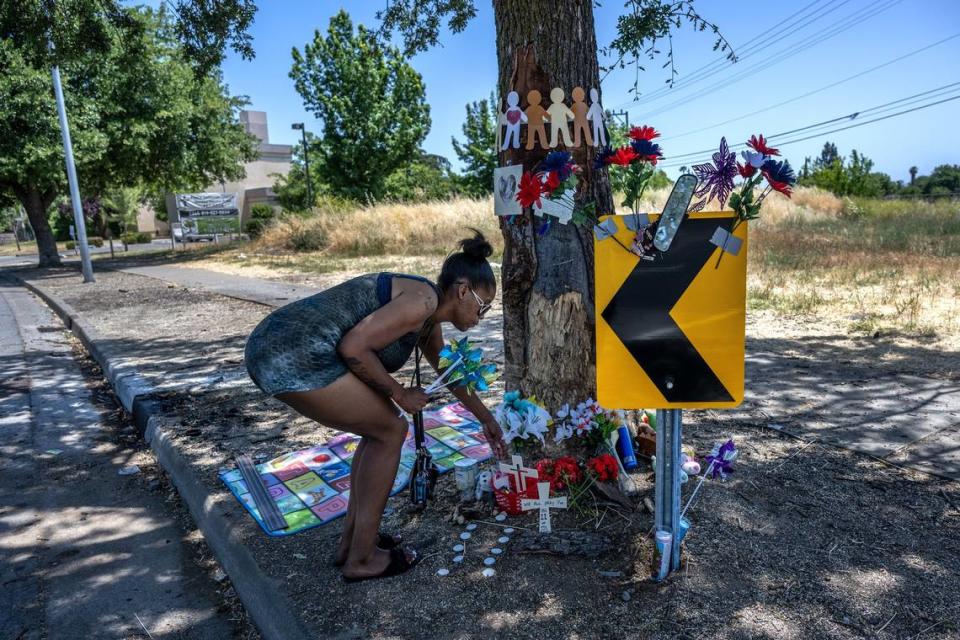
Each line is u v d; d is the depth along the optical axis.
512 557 2.67
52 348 8.39
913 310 6.90
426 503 3.18
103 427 5.16
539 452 3.21
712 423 4.05
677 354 2.19
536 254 3.09
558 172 2.28
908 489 3.09
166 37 21.70
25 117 17.42
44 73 17.59
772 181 1.99
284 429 4.50
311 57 29.91
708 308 2.15
